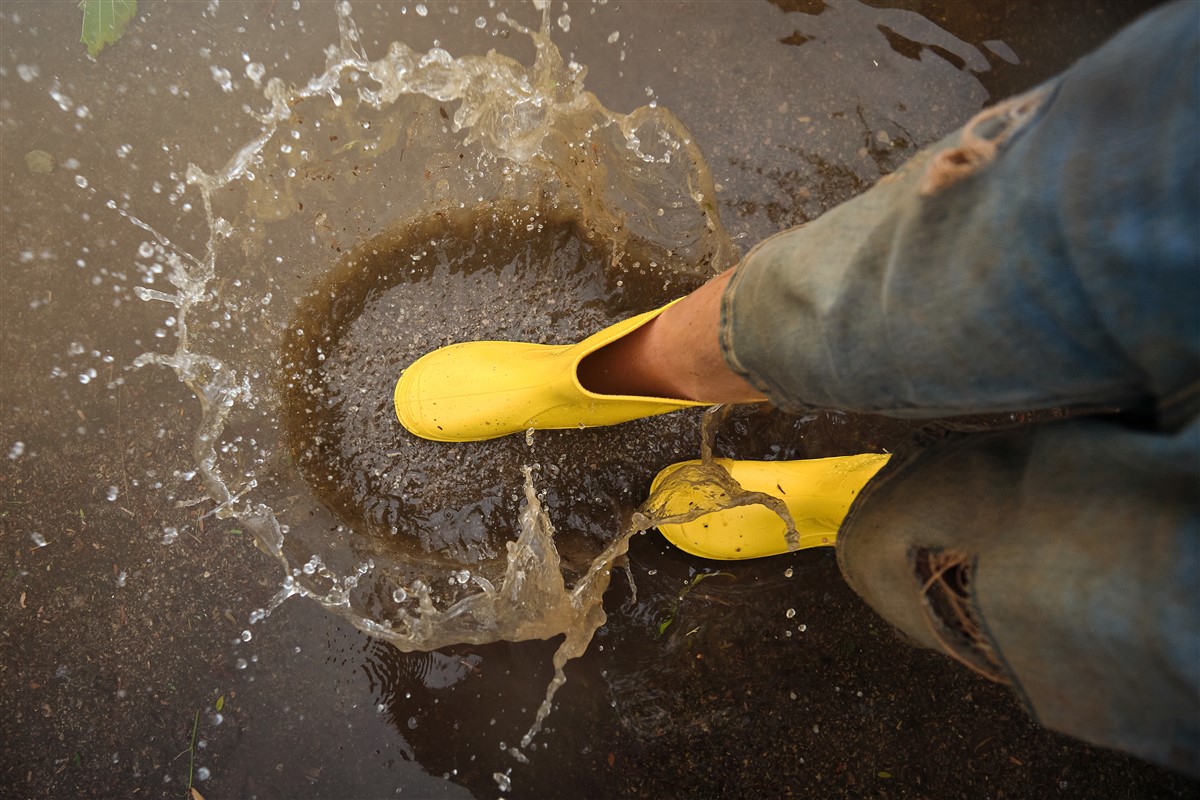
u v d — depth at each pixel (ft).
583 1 5.76
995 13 5.72
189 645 5.01
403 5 5.73
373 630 5.08
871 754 4.92
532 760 4.95
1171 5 1.67
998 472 2.44
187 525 5.12
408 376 5.24
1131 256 1.65
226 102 5.59
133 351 5.28
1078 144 1.71
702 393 3.74
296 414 5.37
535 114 5.62
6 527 5.07
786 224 5.53
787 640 5.09
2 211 5.38
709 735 4.97
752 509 4.85
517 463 5.39
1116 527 1.94
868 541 2.92
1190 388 1.77
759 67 5.70
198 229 5.45
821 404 2.70
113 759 4.89
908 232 2.10
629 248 5.58
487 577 5.23
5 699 4.91
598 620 5.12
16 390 5.19
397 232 5.58
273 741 4.96
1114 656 1.93
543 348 5.02
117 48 5.61
